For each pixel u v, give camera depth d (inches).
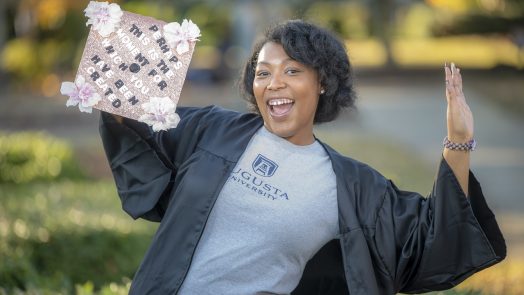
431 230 154.9
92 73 160.2
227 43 1296.8
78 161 621.3
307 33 159.3
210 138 164.4
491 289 274.5
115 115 162.1
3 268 267.3
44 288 255.1
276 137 161.6
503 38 1455.5
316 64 158.6
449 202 154.3
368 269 156.8
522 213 490.6
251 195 156.4
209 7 1348.4
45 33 1178.6
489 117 944.9
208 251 155.9
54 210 350.9
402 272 159.9
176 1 1327.5
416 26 1836.9
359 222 158.2
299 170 159.0
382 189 160.6
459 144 153.9
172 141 167.3
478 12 1513.3
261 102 160.4
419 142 775.1
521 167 637.9
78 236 316.8
